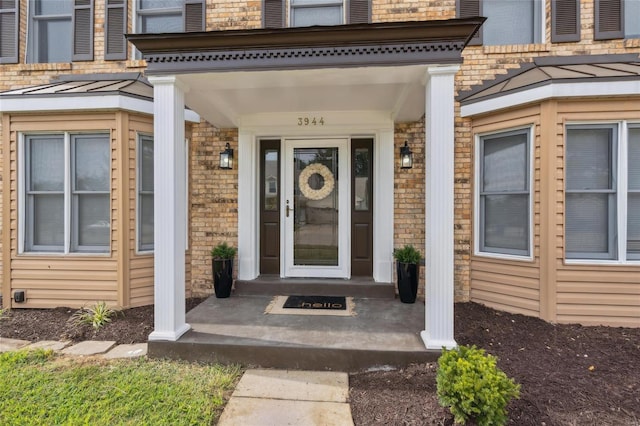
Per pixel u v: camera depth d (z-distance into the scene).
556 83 3.79
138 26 5.30
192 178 5.16
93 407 2.45
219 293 4.71
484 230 4.61
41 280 4.52
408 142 4.91
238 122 4.99
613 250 3.87
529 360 3.06
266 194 5.36
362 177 5.24
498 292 4.38
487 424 2.08
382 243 4.91
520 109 4.12
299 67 3.15
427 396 2.61
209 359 3.19
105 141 4.53
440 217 3.10
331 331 3.49
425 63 3.06
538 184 3.99
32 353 3.26
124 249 4.45
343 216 5.20
